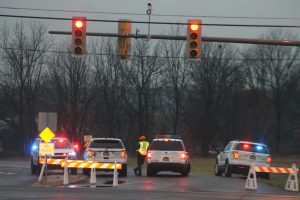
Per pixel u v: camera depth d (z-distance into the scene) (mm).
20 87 124562
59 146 50312
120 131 133375
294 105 139250
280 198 28766
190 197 27953
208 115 133750
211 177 46344
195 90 135500
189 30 36500
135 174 48625
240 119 138000
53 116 39781
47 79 126188
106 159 45125
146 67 132125
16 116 130125
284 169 35812
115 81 131000
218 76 135000
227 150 48188
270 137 140125
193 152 138375
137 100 133375
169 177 45281
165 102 138250
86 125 130375
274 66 138750
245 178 47406
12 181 38812
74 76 125375
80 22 36250
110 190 31344
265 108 140250
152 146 45844
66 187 33469
